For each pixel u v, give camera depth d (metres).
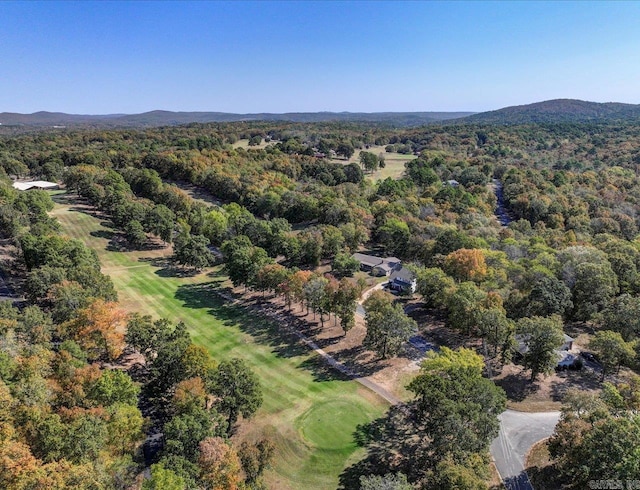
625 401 42.09
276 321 76.38
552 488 41.31
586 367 60.81
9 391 37.81
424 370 50.75
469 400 42.91
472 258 79.31
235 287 91.94
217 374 46.91
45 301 70.06
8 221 92.25
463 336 69.62
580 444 36.88
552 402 53.84
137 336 56.66
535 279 74.19
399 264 97.62
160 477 30.44
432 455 43.78
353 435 48.94
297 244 100.12
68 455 34.38
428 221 118.06
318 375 60.62
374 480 35.44
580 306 70.75
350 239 108.56
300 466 44.91
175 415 43.12
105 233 115.94
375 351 66.12
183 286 92.25
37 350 47.00
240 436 48.25
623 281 76.19
